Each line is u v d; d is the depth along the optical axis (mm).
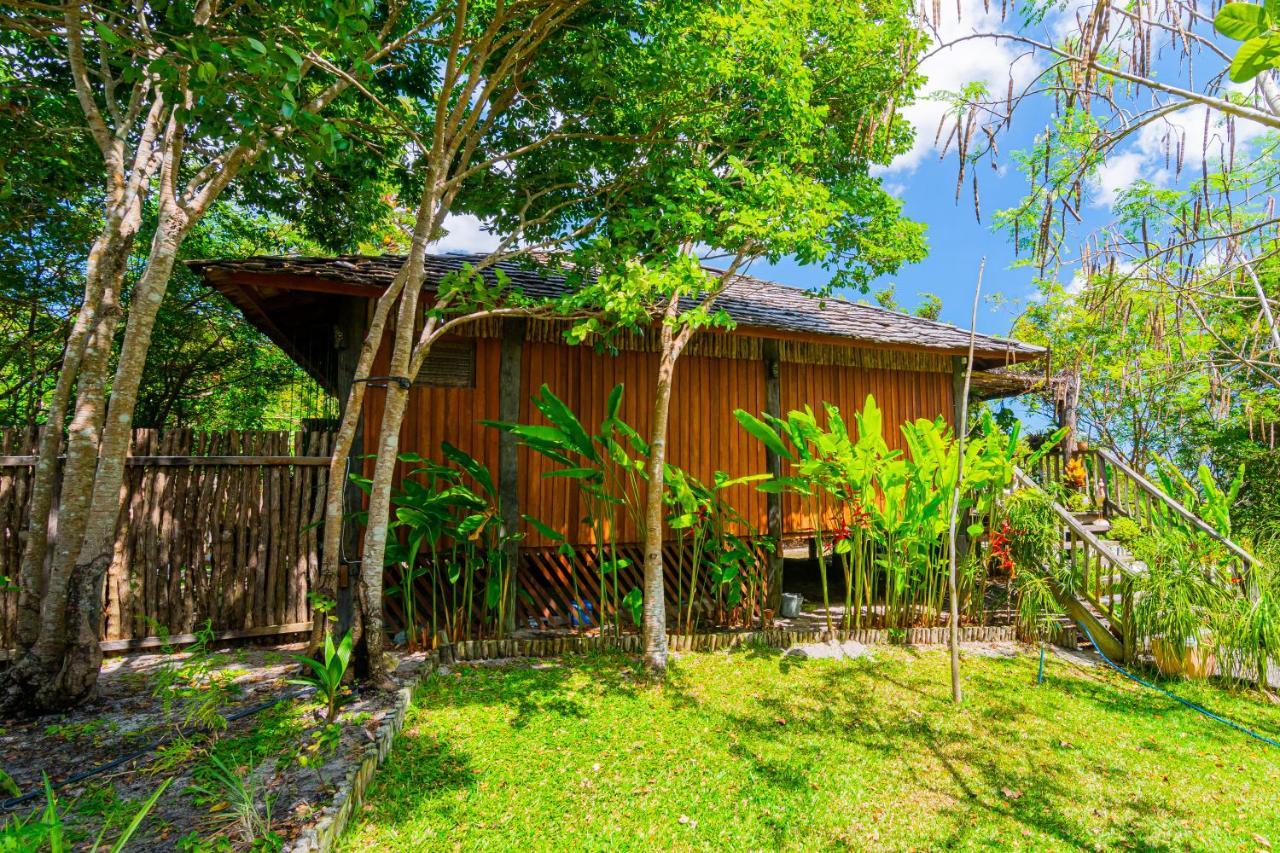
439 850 2957
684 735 4242
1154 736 4602
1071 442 9281
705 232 5449
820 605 8055
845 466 6164
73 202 7188
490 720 4297
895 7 5793
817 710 4781
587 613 6766
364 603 4539
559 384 6836
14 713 3922
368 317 6066
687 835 3172
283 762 3416
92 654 4113
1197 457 9594
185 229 4430
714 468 7453
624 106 5805
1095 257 2621
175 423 11086
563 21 5105
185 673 4062
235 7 3824
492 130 6301
